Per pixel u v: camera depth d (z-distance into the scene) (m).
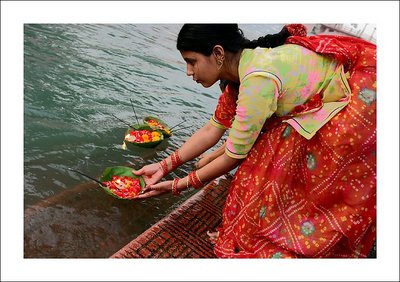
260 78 1.46
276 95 1.49
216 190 2.20
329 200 1.57
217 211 2.03
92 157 2.28
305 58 1.53
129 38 3.99
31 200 1.87
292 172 1.59
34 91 2.69
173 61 3.82
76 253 1.66
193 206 2.02
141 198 1.84
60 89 2.80
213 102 3.37
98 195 1.98
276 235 1.61
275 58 1.49
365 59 1.54
